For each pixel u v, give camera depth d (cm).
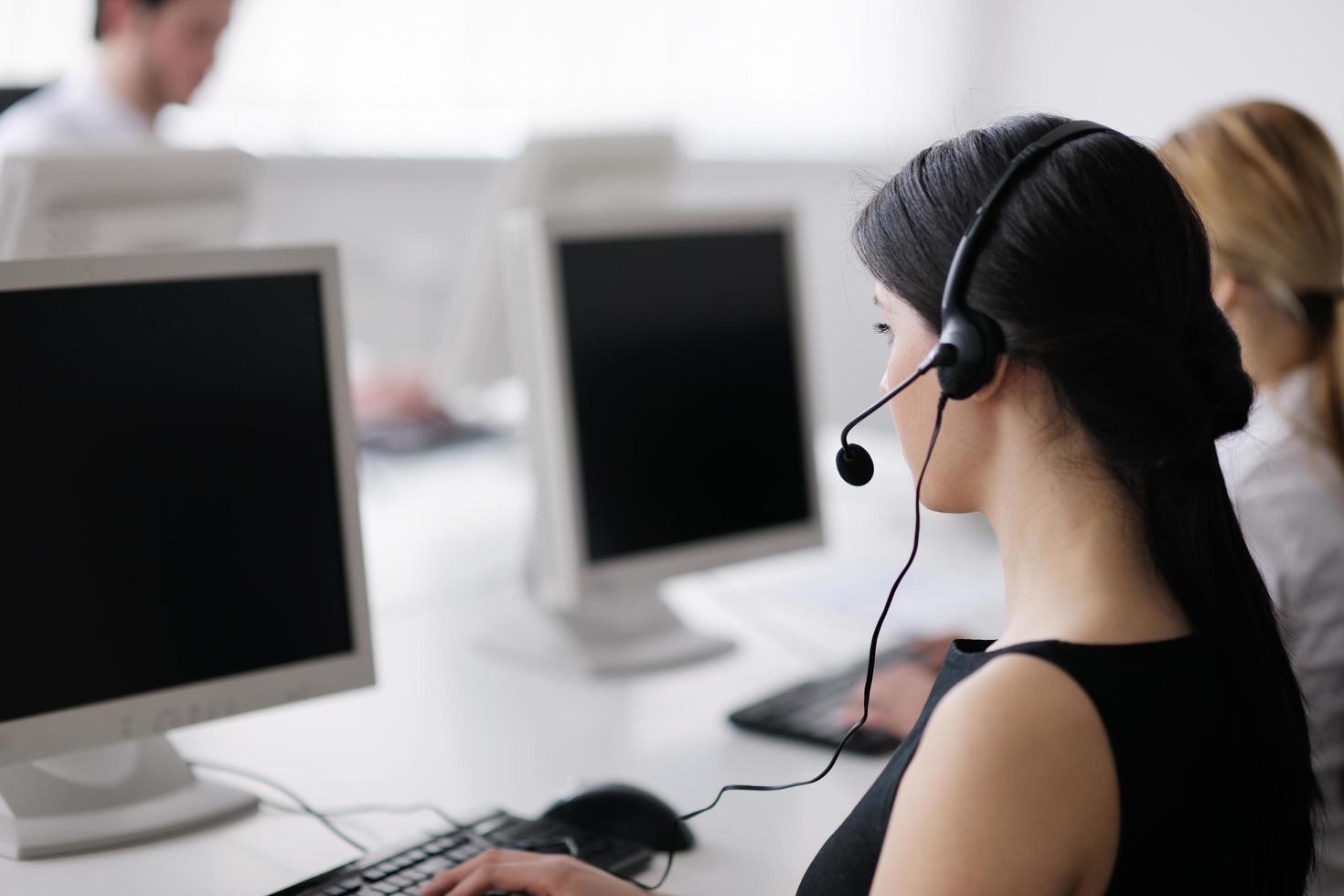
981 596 224
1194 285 93
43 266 125
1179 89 391
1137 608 90
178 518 134
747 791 152
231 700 137
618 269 187
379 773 156
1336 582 165
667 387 193
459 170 457
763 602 222
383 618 214
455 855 129
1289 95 372
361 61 457
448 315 327
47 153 189
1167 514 91
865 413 103
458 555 249
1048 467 92
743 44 459
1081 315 88
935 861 83
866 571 238
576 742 166
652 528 191
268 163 404
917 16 435
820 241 454
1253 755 93
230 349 137
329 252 143
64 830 132
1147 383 88
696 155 468
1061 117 98
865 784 154
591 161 266
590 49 464
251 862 131
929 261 95
